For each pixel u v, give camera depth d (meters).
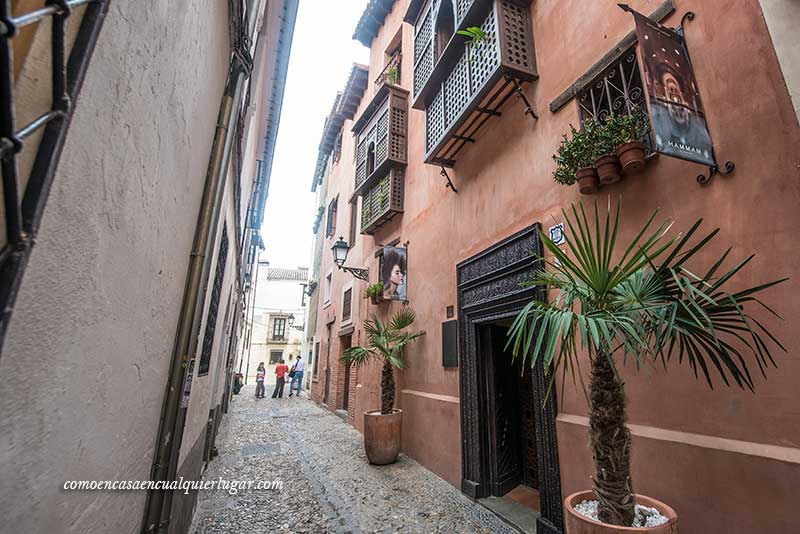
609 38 3.26
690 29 2.57
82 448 0.96
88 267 0.89
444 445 4.98
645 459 2.47
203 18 1.81
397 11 9.31
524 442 4.65
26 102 0.61
